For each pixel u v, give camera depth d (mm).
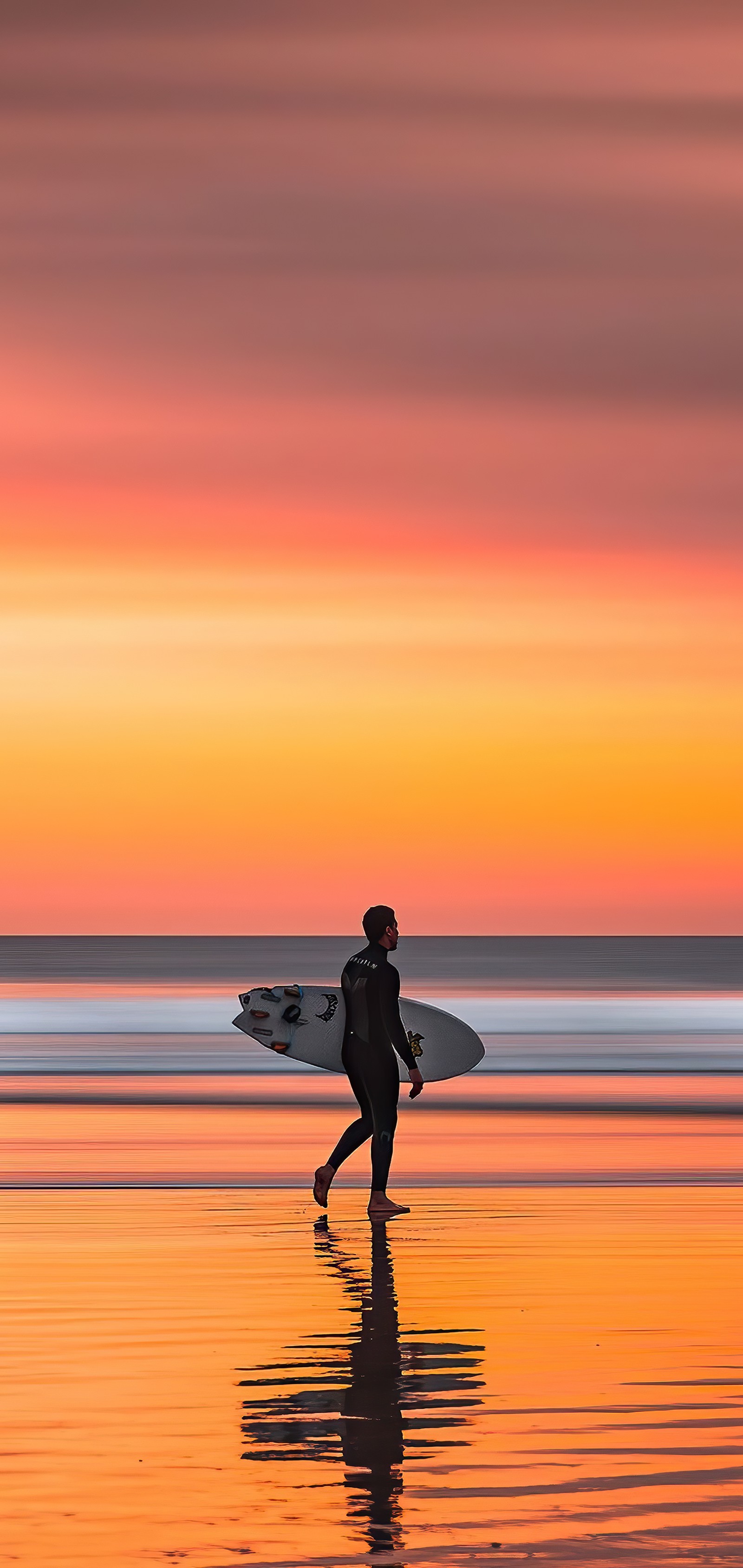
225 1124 23875
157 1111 25625
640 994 89312
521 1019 57062
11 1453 8484
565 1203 16766
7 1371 10102
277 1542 7215
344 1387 9688
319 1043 19000
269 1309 11797
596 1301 12047
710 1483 8000
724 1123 24219
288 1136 22453
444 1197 17203
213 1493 7855
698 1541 7227
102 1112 25516
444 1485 7953
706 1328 11219
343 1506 7680
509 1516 7535
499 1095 29016
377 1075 16109
